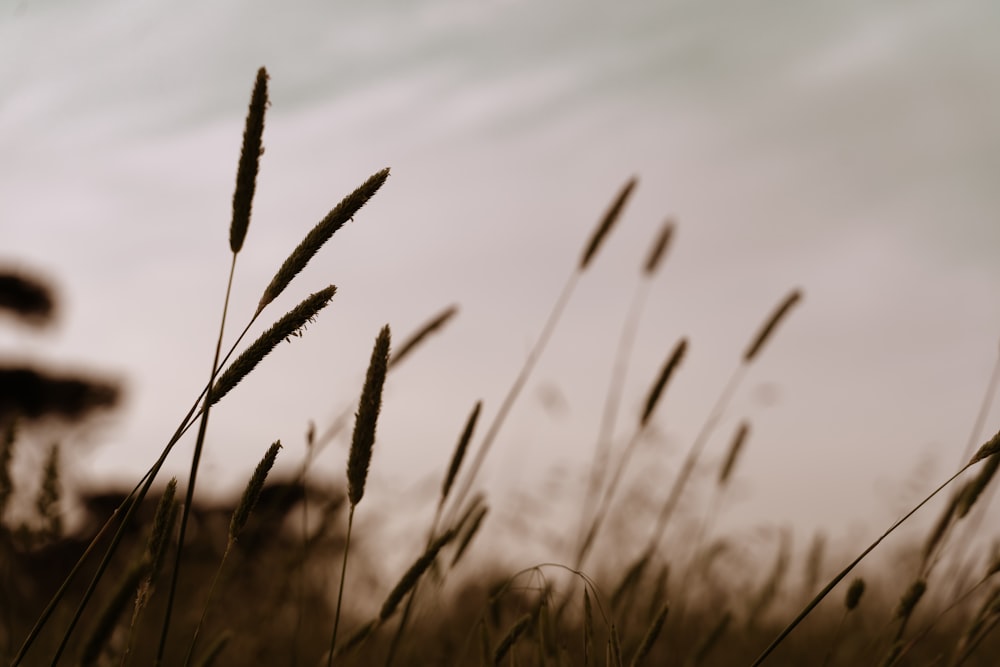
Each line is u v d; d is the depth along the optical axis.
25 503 1.24
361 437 1.00
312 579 1.39
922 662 1.23
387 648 1.29
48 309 5.99
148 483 0.97
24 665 1.21
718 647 1.59
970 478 1.12
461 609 1.45
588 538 1.34
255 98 0.99
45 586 1.31
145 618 1.36
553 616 1.14
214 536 1.50
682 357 1.37
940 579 1.28
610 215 1.39
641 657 1.07
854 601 1.12
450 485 1.19
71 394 5.32
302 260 0.97
